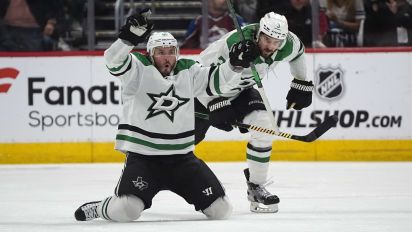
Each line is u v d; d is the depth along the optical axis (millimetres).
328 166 26453
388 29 29500
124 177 14820
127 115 14930
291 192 20500
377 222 15273
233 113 17625
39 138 27953
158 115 14773
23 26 29484
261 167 17016
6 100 27859
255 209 16984
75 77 27859
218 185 15328
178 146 14945
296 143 28000
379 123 28000
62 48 29688
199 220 15539
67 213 16828
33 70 27828
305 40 28938
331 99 27953
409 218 15852
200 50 28094
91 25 28406
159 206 17891
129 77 14703
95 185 22172
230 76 14555
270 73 27656
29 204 18422
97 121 27922
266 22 15461
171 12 31219
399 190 20750
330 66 27906
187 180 15102
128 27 13961
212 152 28047
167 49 14664
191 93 14953
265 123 17141
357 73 27922
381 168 25844
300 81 17641
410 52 27906
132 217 14844
